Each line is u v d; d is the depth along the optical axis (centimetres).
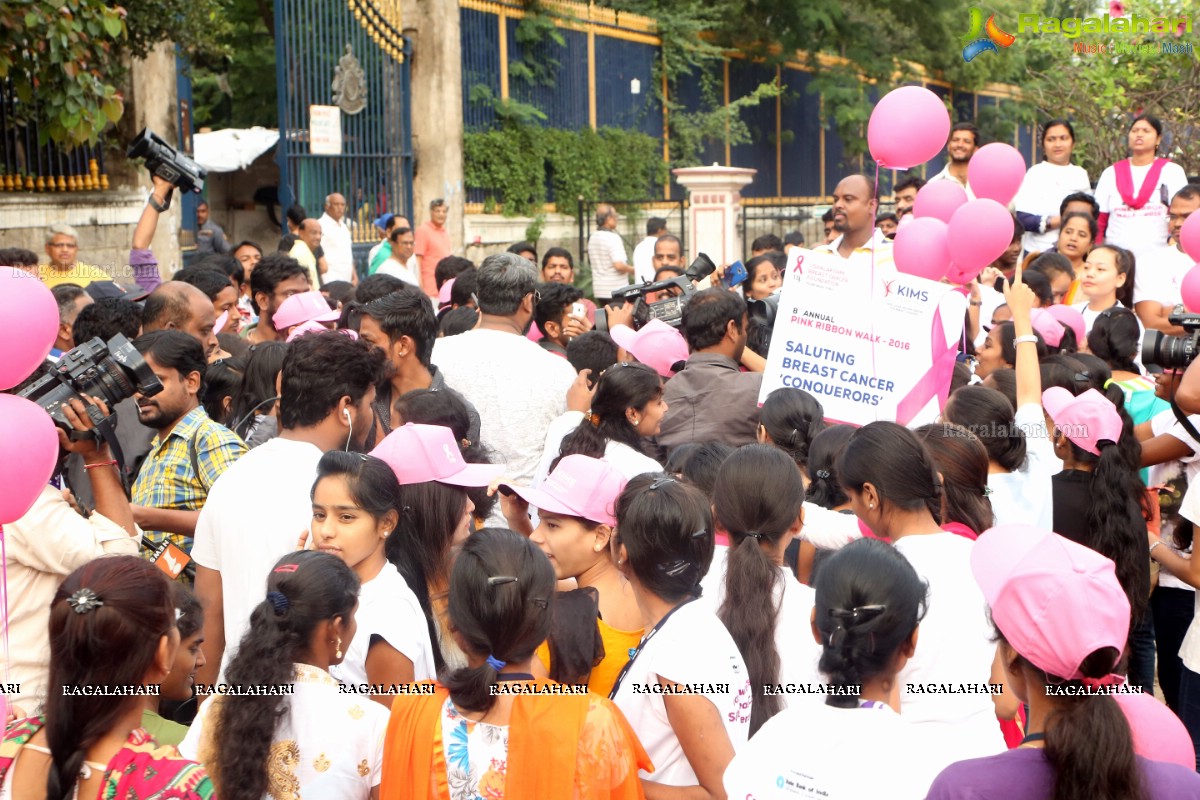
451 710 260
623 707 289
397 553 344
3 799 238
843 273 478
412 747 258
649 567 288
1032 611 217
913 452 314
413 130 1421
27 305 270
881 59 2112
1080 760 209
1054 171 963
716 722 278
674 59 1817
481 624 256
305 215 1183
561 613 300
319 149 1274
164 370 401
